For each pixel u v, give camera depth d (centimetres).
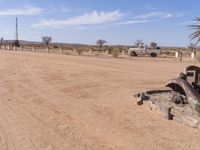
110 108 1120
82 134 841
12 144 773
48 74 2197
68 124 938
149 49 5419
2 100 1300
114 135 827
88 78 1972
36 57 4256
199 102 938
